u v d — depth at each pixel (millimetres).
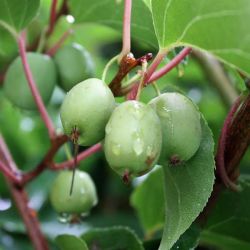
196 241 316
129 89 286
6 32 458
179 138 278
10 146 586
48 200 535
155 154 264
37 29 466
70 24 444
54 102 564
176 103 282
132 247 349
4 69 479
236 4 241
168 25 274
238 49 248
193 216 284
